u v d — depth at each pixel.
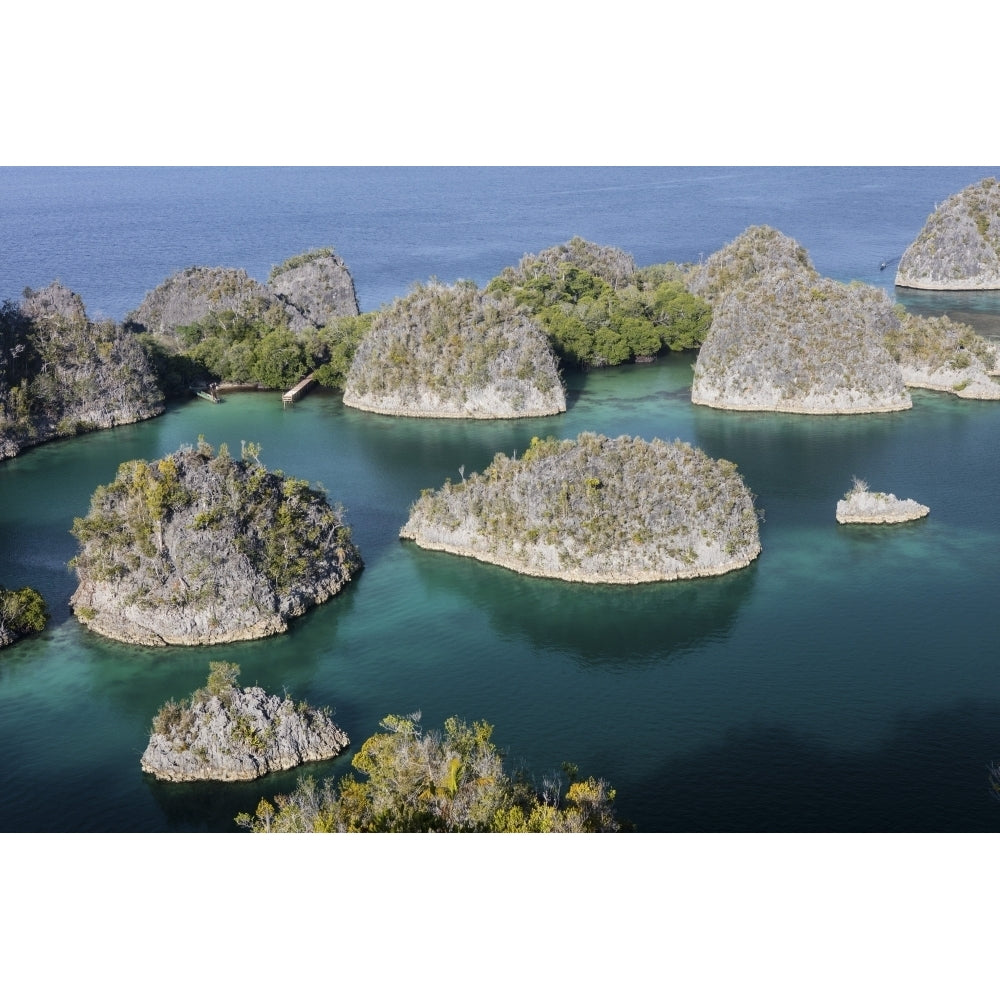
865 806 92.38
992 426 195.62
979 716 105.50
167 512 124.12
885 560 140.38
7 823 92.56
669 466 140.62
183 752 98.69
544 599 132.00
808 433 194.12
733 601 130.25
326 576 133.75
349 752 102.00
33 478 179.00
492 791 83.62
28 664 118.62
